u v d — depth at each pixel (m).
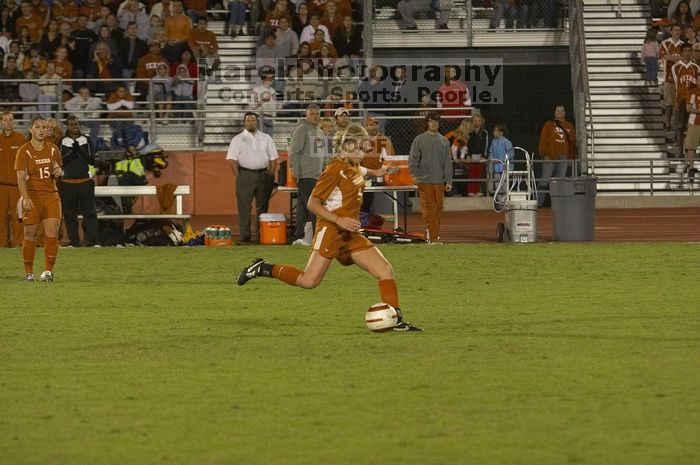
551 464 22.69
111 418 26.83
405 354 34.34
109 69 104.38
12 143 72.44
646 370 31.61
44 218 54.62
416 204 98.00
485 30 113.31
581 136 105.00
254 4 110.75
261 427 25.83
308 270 38.59
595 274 55.78
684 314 42.31
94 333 39.19
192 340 37.50
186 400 28.56
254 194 76.75
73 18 107.31
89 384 30.61
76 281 54.84
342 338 37.56
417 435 24.98
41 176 54.12
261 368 32.47
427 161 72.19
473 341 36.59
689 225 87.88
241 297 48.69
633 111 111.56
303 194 72.31
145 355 34.78
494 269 58.22
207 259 64.25
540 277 54.78
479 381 30.34
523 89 113.31
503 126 101.75
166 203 76.06
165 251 68.81
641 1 115.88
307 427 25.80
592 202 74.44
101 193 75.38
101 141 97.12
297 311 44.31
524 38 113.31
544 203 102.44
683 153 109.38
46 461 23.31
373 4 114.12
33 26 107.50
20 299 48.47
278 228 74.31
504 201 74.44
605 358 33.44
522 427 25.59
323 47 103.25
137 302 47.31
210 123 104.38
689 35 112.50
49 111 99.62
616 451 23.58
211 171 100.00
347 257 38.75
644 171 108.75
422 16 113.81
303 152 71.94
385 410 27.27
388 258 63.50
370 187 74.69
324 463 22.92
